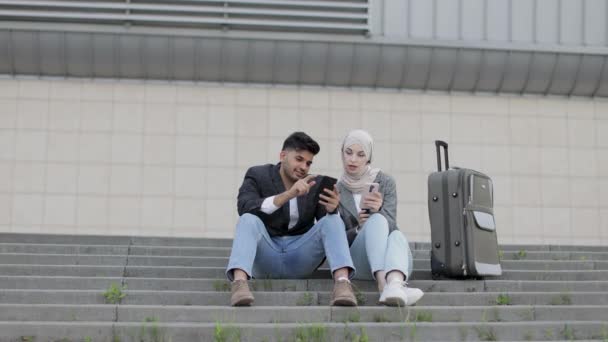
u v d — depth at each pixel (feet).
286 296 15.97
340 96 32.37
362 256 16.55
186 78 32.09
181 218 31.48
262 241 15.97
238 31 31.53
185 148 31.81
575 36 32.89
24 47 31.27
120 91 31.91
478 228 17.84
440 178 18.04
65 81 31.86
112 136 31.71
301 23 31.55
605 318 16.19
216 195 31.65
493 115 32.83
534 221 32.55
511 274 19.30
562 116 33.12
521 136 32.89
